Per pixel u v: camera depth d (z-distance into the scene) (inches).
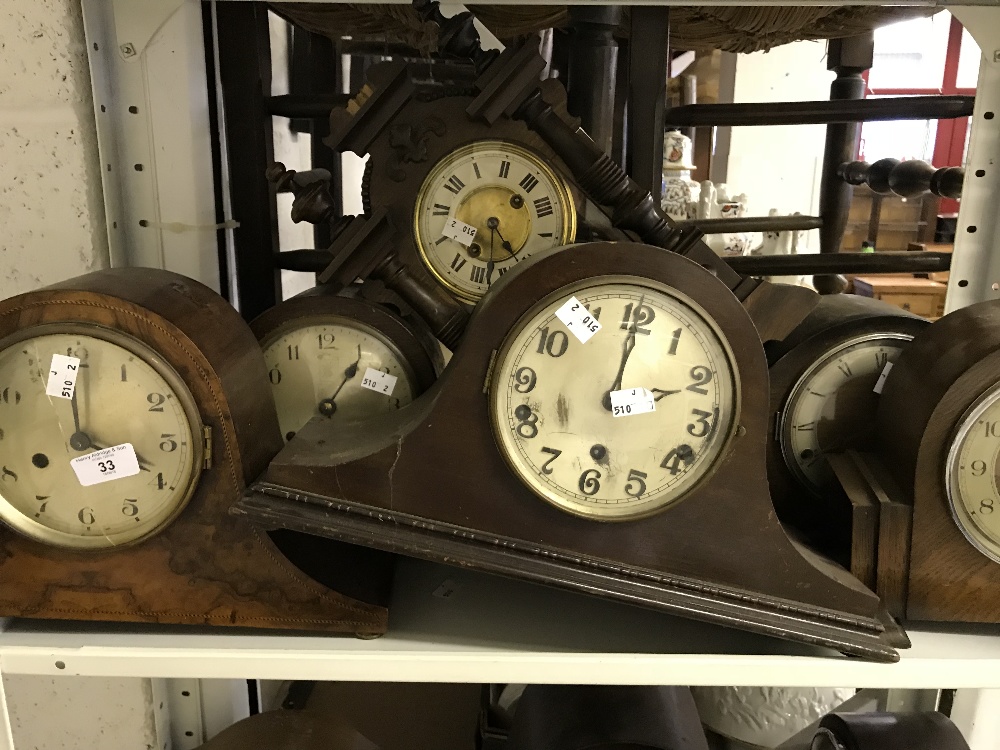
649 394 25.7
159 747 43.2
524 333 25.3
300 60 55.4
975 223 38.2
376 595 29.1
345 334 33.1
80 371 25.5
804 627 26.5
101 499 26.7
